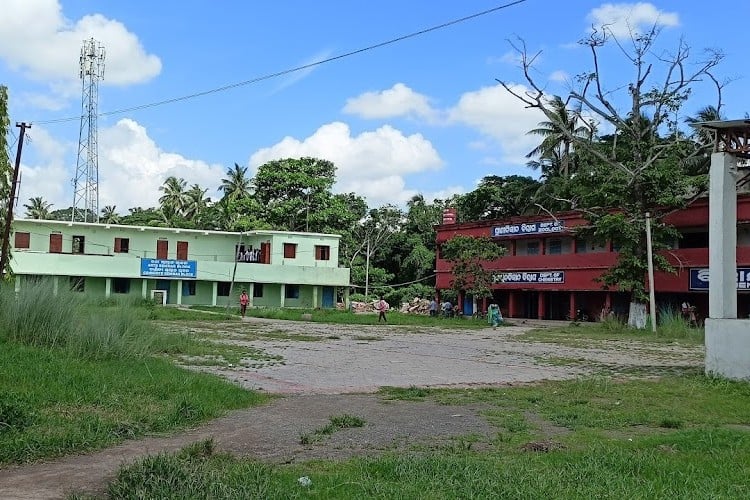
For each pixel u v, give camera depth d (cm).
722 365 1395
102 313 1492
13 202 1953
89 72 5150
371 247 6259
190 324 3059
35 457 675
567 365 1772
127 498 529
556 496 553
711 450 746
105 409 886
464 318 4353
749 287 3359
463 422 932
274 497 532
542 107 3672
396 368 1620
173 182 7394
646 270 3428
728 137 1497
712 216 1488
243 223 5622
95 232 4869
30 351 1201
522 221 4525
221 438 792
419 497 545
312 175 6078
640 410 1047
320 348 2106
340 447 764
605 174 3591
